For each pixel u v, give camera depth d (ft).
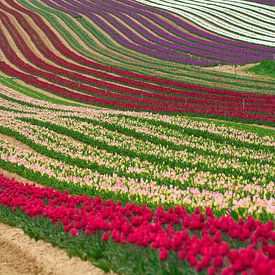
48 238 64.44
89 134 161.79
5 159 126.82
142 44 429.79
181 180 93.86
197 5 563.48
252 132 163.84
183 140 149.07
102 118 187.83
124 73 329.11
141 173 105.91
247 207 67.72
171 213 59.88
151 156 127.85
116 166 114.73
